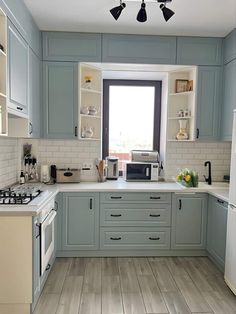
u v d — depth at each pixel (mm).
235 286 2334
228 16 2678
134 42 3174
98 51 3154
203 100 3291
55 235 2965
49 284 2545
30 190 2594
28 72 2590
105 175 3580
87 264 2969
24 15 2447
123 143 3963
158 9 2518
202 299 2346
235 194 2344
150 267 2928
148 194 3104
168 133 3635
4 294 2043
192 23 2848
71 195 3027
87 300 2301
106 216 3092
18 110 2281
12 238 2008
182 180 3309
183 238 3186
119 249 3148
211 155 3693
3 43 1921
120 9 2186
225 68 3221
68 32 3119
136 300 2312
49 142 3531
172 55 3205
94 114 3410
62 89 3172
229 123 3090
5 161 2781
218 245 2879
